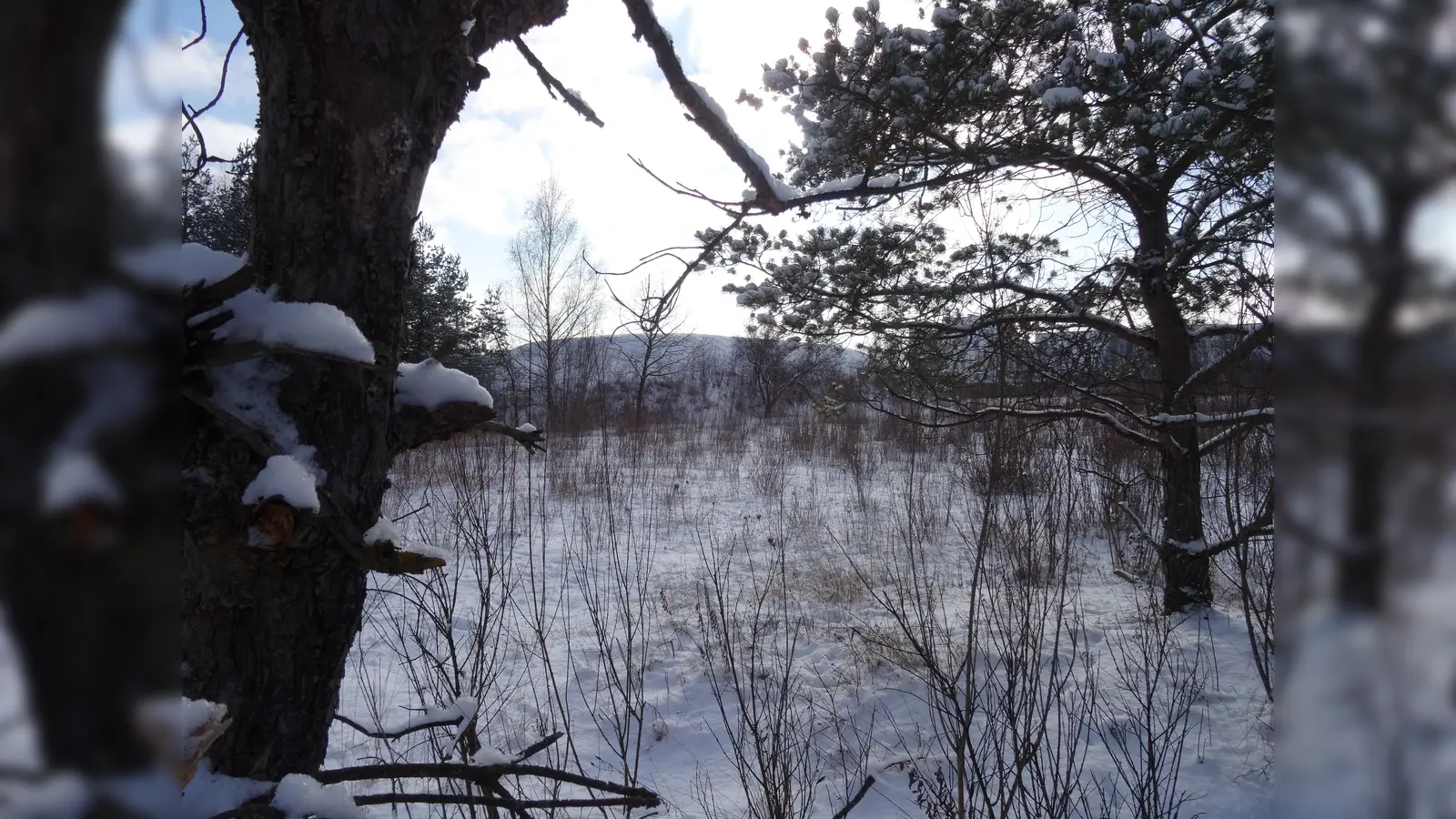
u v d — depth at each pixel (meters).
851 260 5.53
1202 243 5.03
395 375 1.29
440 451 7.81
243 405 1.14
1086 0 3.92
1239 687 4.45
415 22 1.25
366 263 1.24
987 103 3.93
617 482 9.38
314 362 1.18
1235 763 3.71
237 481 1.13
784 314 5.78
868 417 15.54
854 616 5.60
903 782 3.69
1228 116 3.79
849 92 3.75
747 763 3.90
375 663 4.77
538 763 3.84
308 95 1.20
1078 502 6.02
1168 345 5.53
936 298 5.63
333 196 1.21
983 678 4.38
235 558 1.14
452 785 2.54
